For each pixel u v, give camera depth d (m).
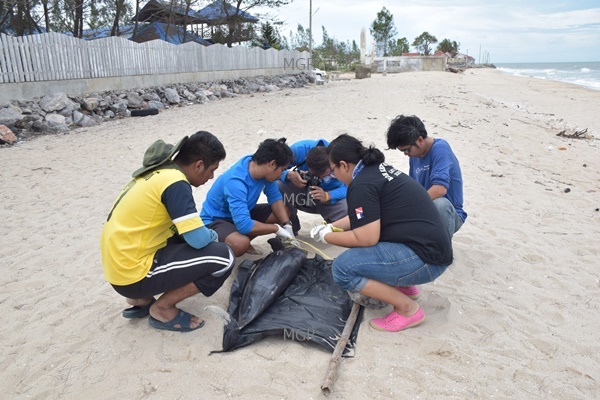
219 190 3.87
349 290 3.07
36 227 5.03
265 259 3.60
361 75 31.03
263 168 3.64
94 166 7.55
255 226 3.73
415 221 2.93
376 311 3.33
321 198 4.37
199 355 2.86
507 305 3.43
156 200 2.78
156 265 2.87
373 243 2.92
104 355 2.89
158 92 14.90
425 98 15.39
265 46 27.48
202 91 16.80
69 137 9.84
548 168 7.47
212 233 2.98
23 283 3.80
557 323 3.21
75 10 18.23
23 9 16.27
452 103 14.29
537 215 5.32
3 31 17.05
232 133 9.71
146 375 2.71
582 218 5.23
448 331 3.09
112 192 6.25
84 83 12.67
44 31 18.73
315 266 3.73
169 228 2.96
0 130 9.06
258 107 13.97
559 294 3.58
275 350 2.91
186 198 2.79
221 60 20.16
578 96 20.69
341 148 3.07
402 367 2.74
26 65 11.14
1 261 4.21
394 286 3.05
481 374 2.70
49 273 3.98
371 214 2.89
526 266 4.05
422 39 77.75
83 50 12.84
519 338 3.04
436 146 3.81
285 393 2.55
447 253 2.99
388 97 15.67
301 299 3.33
